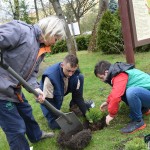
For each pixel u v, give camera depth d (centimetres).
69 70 364
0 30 266
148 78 361
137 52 914
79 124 362
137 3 491
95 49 1127
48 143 361
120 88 341
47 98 388
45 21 290
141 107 362
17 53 279
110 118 353
